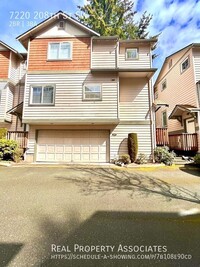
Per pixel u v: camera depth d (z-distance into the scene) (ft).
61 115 32.60
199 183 19.97
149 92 35.94
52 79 33.68
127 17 63.41
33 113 32.76
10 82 41.01
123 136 34.65
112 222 10.84
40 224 10.50
